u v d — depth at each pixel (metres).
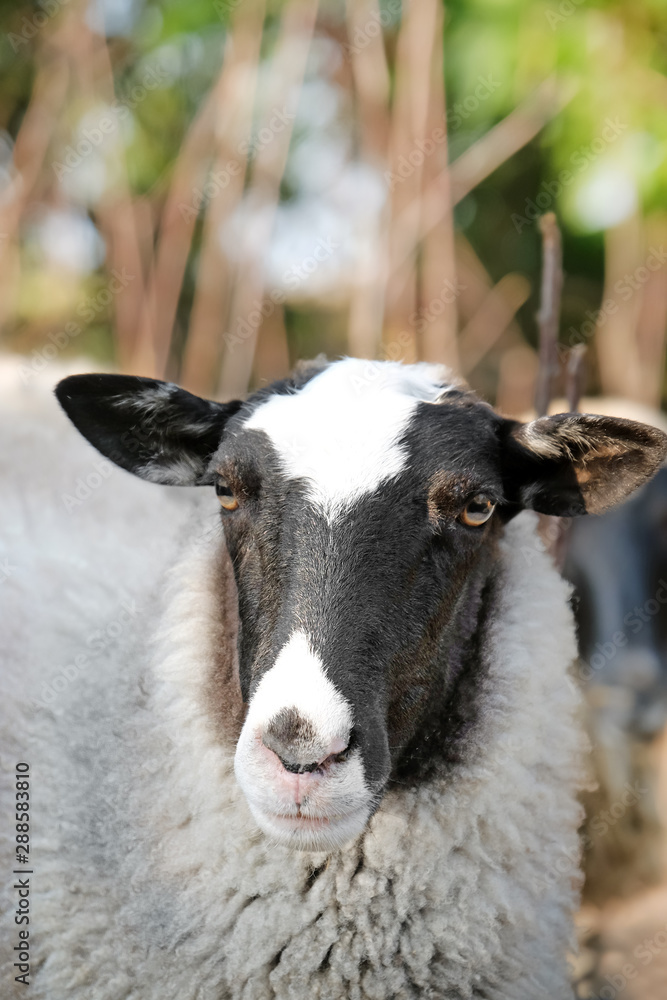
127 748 3.59
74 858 3.52
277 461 3.29
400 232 9.07
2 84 12.45
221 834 3.35
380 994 3.31
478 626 3.62
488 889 3.40
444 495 3.25
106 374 3.70
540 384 5.40
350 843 3.26
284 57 9.65
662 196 11.05
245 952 3.29
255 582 3.30
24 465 5.17
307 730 2.78
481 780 3.44
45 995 3.44
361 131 9.88
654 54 10.95
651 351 11.41
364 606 3.06
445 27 10.98
